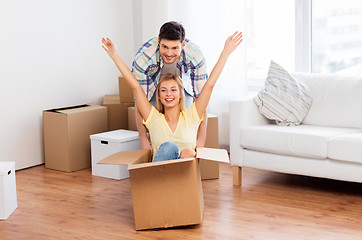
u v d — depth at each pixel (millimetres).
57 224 3090
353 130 3564
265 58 4613
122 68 3049
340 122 3707
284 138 3457
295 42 4379
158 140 3102
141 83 3270
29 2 4211
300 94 3799
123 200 3504
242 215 3168
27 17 4207
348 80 3785
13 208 3297
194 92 3328
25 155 4312
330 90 3803
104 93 4965
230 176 3994
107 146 4000
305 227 2965
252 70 4691
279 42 4527
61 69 4523
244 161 3689
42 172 4207
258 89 4676
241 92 4496
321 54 4363
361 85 3705
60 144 4203
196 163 2922
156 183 2930
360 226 2961
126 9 5086
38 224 3092
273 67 3932
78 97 4699
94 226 3057
